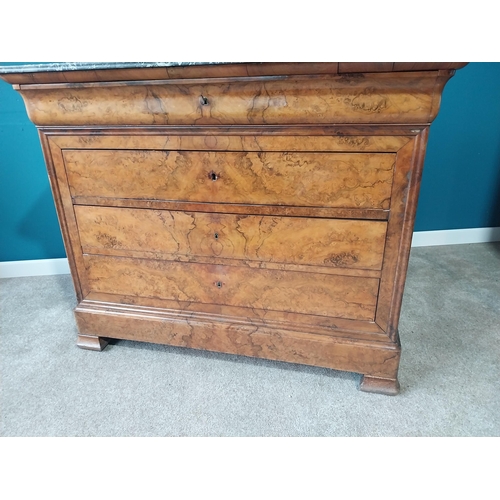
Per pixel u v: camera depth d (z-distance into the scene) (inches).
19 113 67.6
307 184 40.5
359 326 45.3
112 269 51.4
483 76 76.6
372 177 38.9
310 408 44.4
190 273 48.6
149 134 42.4
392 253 41.2
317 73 34.6
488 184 85.7
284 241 43.6
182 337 51.3
